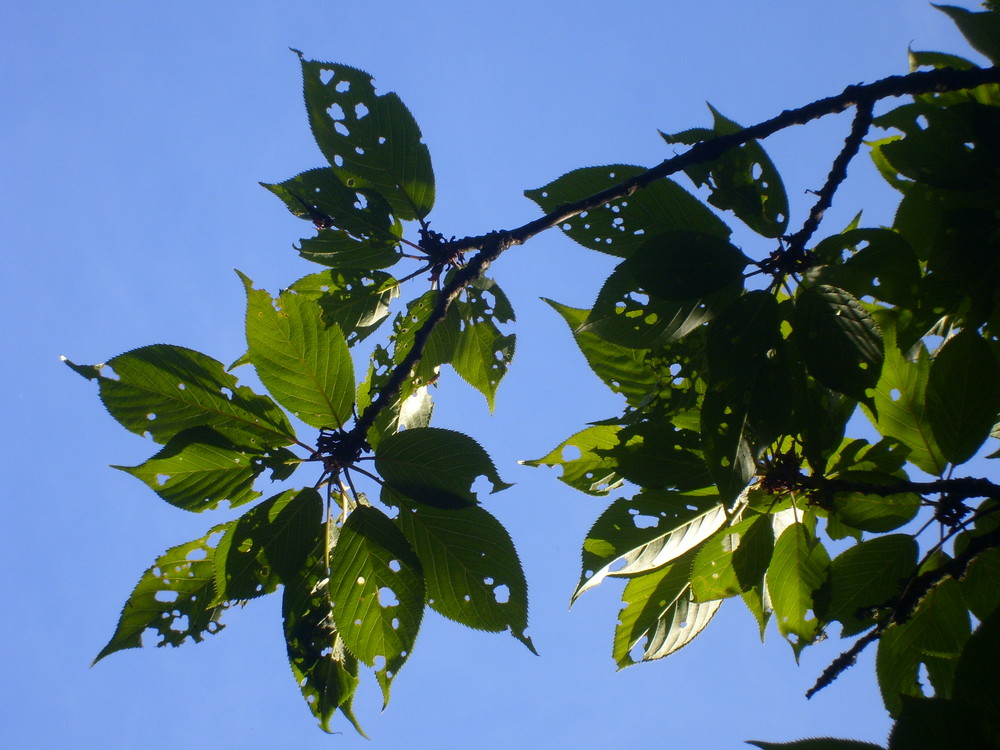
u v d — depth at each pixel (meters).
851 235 2.76
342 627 2.64
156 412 2.72
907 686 3.05
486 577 2.78
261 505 2.68
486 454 2.72
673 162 2.85
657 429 2.96
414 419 3.33
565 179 3.13
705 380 3.06
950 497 2.85
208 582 2.86
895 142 2.99
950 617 2.98
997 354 3.15
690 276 2.76
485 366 3.48
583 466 3.30
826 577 3.09
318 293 3.22
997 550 2.94
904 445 3.03
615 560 3.10
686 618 3.33
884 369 3.02
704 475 2.90
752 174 2.93
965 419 2.87
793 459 2.96
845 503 3.04
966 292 2.89
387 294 3.25
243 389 2.77
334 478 2.75
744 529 3.00
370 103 3.04
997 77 2.79
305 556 2.67
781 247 2.86
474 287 3.36
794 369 2.80
